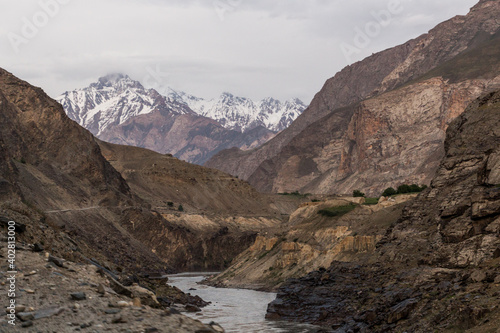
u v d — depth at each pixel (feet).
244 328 180.55
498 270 140.05
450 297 138.82
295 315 199.82
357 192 545.03
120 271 139.23
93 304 67.77
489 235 164.66
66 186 517.55
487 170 183.01
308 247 323.98
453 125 239.30
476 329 112.37
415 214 231.71
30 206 150.00
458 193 199.72
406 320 142.51
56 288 72.13
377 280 203.72
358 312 177.06
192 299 226.99
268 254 367.04
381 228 285.02
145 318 64.28
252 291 312.91
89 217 484.74
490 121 220.64
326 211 347.15
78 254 120.88
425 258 185.37
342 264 247.29
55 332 57.98
